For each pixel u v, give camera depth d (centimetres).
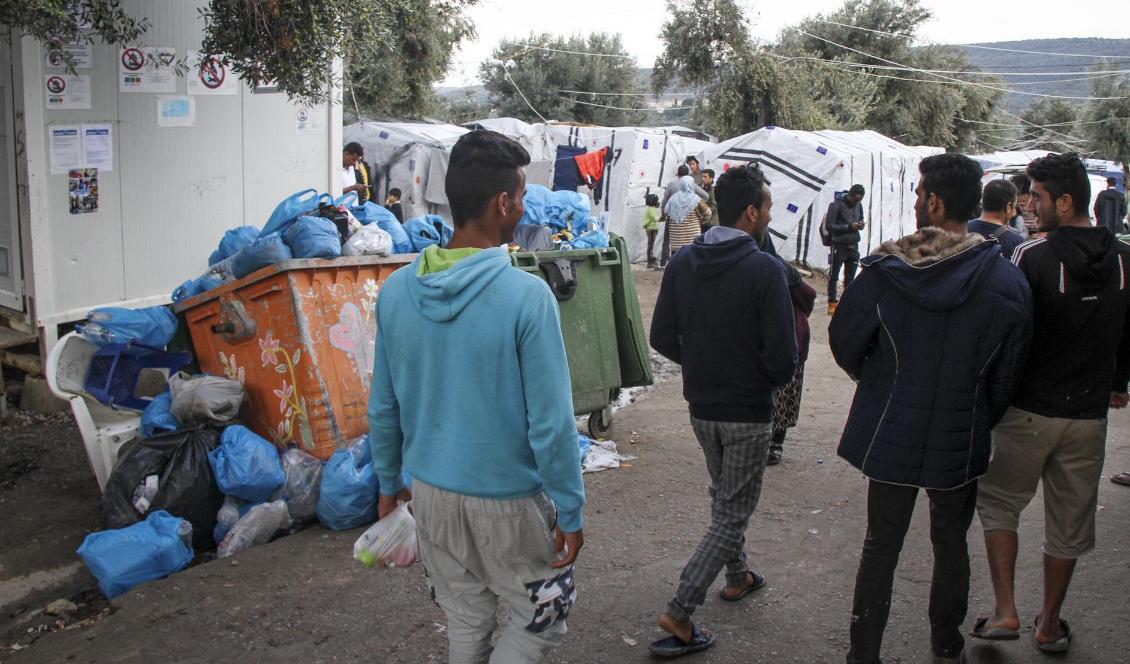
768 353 336
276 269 474
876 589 317
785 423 576
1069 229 323
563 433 234
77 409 501
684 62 2845
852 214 1305
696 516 498
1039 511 497
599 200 1639
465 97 4100
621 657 357
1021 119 5250
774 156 1608
